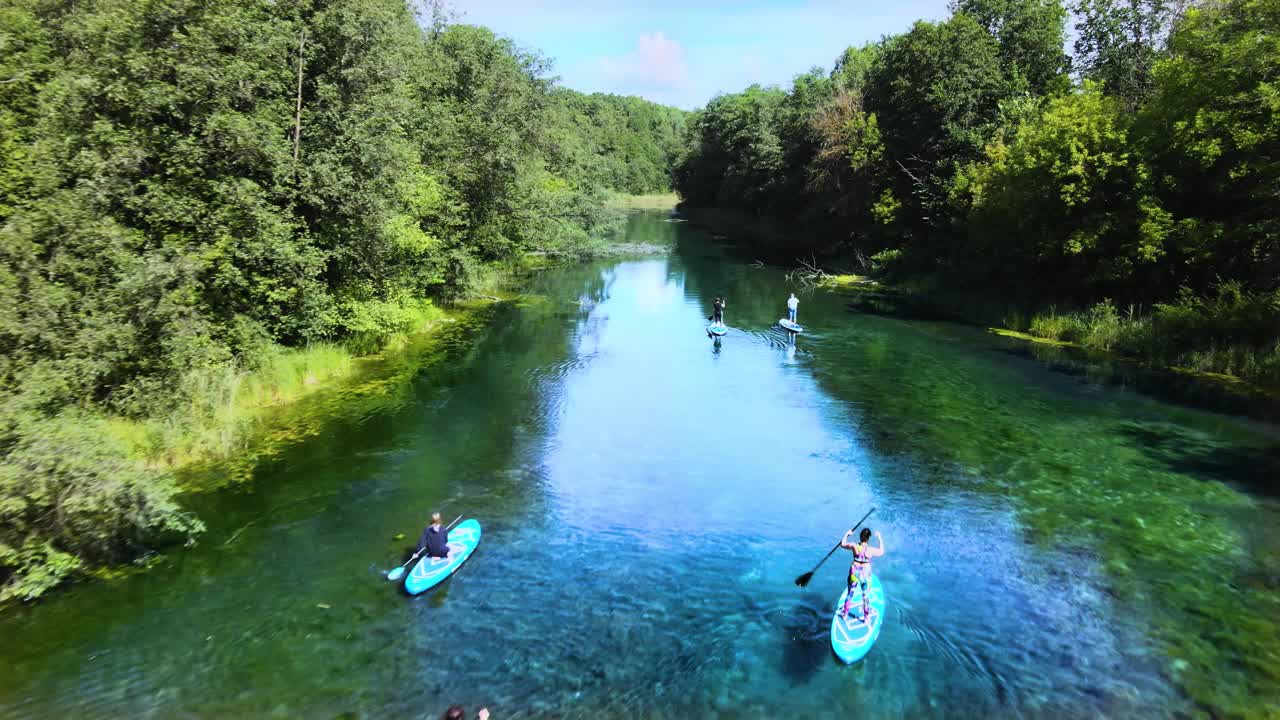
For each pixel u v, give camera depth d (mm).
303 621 10734
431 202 26891
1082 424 19406
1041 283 33719
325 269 21453
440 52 33125
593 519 14352
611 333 30844
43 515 10891
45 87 15562
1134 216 26859
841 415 20547
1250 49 23016
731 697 9305
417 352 25953
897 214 46094
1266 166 22234
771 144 70500
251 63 17562
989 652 10195
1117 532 13586
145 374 15383
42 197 14609
